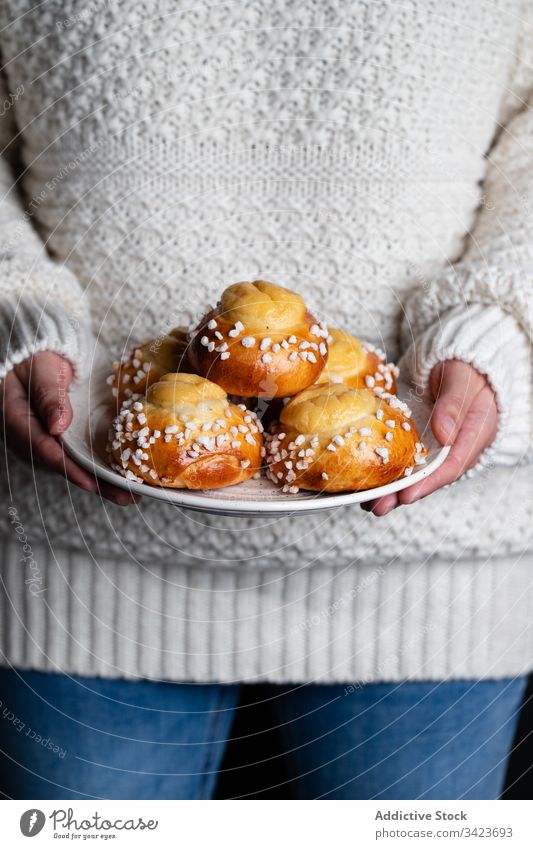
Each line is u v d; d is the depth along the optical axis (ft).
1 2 2.89
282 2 2.79
